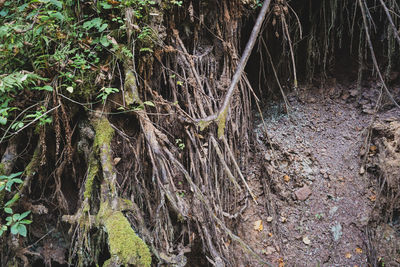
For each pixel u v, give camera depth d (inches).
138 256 71.9
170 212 92.3
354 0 130.6
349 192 121.0
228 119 110.7
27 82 76.0
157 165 88.1
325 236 114.7
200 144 101.0
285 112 138.4
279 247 114.4
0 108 77.5
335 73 143.3
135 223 81.9
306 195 120.9
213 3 105.9
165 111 97.9
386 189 118.0
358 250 111.7
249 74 140.9
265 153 127.5
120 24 86.7
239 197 118.6
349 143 130.3
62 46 81.1
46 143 87.7
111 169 80.7
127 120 90.1
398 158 116.9
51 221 91.6
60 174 88.9
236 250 110.8
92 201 83.9
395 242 111.7
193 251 98.0
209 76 110.0
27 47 80.4
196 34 107.6
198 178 99.7
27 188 83.9
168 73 101.3
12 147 84.2
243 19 121.7
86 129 85.4
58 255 90.5
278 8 112.0
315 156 127.6
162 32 93.3
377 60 138.0
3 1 82.4
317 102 140.8
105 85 85.8
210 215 92.3
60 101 80.0
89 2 83.6
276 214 119.7
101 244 85.8
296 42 131.8
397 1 123.7
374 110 133.0
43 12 74.4
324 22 131.3
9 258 83.7
